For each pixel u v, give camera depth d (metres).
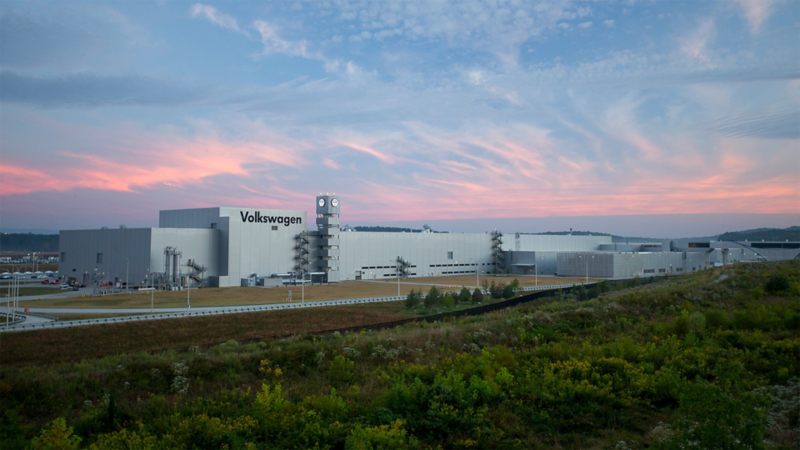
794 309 36.31
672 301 45.59
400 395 18.33
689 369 21.72
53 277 149.75
